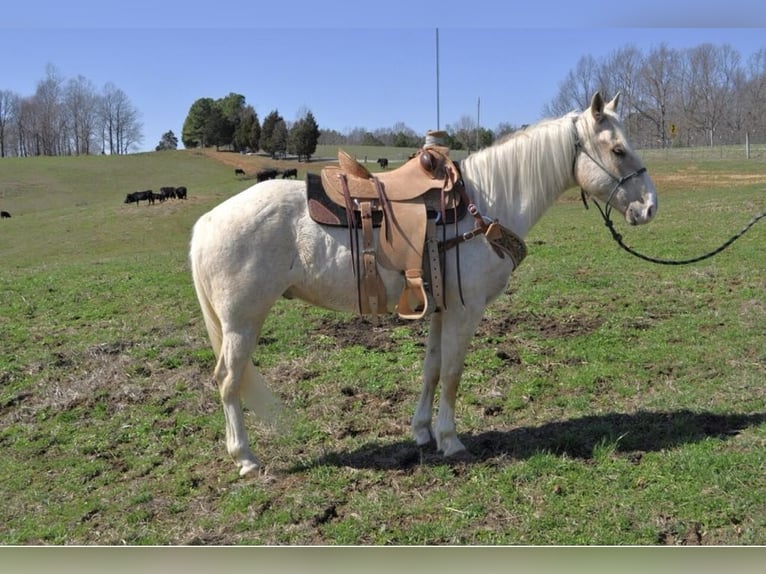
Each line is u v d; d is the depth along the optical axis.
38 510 3.55
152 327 6.53
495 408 4.51
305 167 46.88
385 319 6.51
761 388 4.59
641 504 3.24
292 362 5.48
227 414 3.78
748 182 20.47
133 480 3.84
